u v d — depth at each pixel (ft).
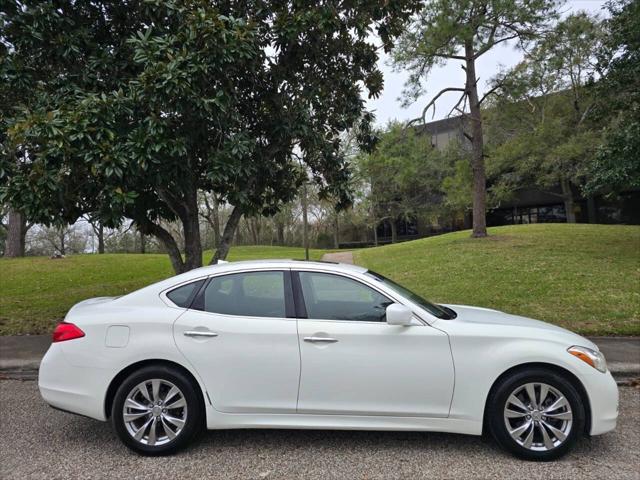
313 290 13.29
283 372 12.46
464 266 45.03
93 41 24.14
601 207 116.16
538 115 79.97
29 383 19.92
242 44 20.54
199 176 24.98
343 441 13.42
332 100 29.66
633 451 12.71
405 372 12.32
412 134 58.65
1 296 40.34
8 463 12.29
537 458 12.09
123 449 13.08
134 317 12.94
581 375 12.23
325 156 30.04
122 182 19.45
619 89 40.81
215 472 11.67
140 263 61.41
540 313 28.99
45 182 18.33
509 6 48.44
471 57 58.18
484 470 11.68
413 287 38.37
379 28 28.25
